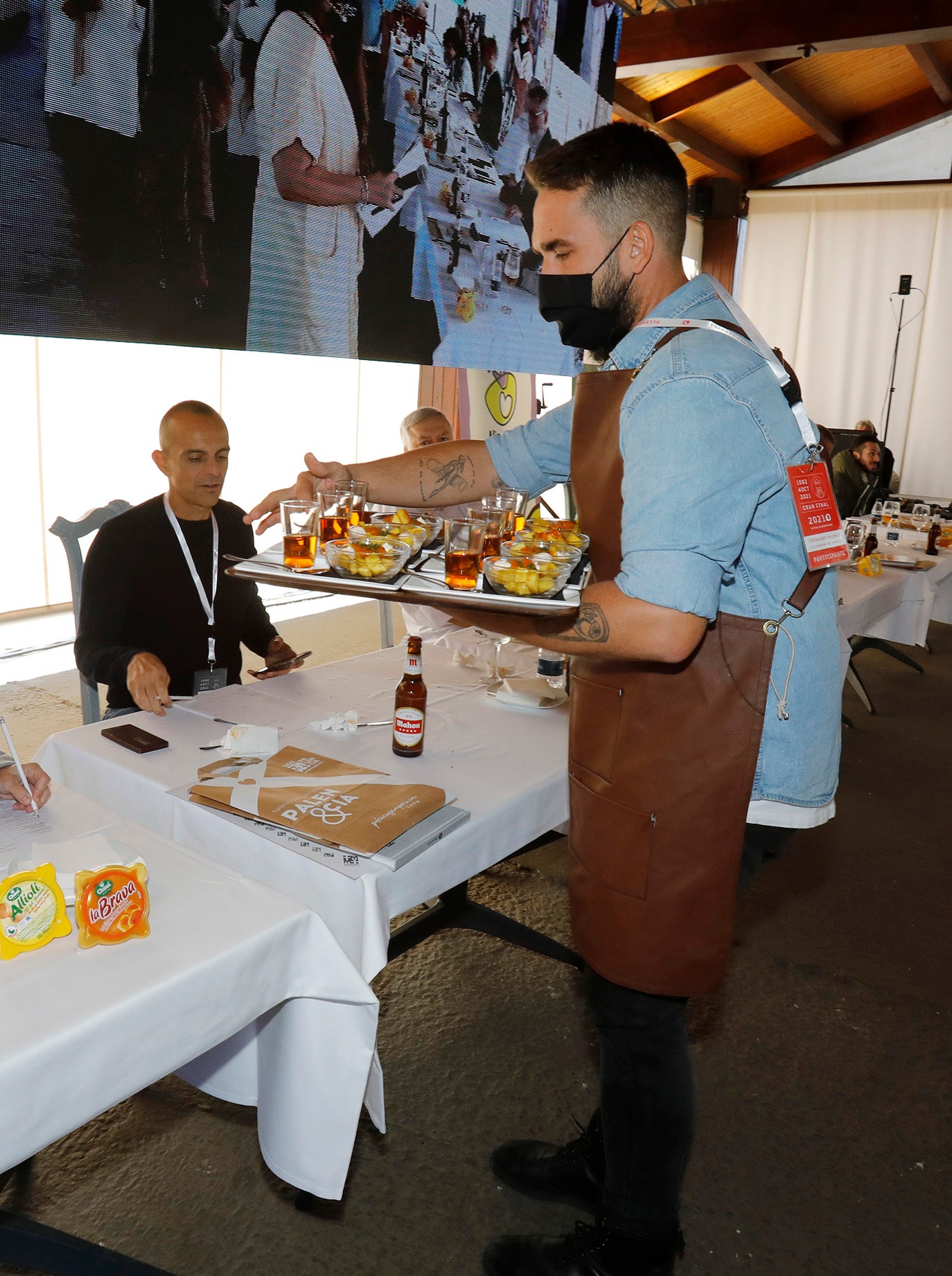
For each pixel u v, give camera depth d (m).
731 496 1.03
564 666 2.05
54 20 1.96
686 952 1.19
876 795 3.49
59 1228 1.48
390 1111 1.79
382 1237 1.50
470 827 1.42
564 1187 1.56
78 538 2.23
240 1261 1.45
